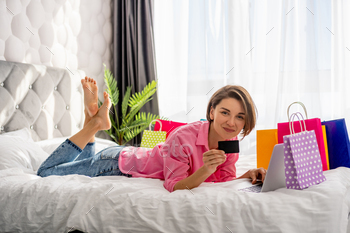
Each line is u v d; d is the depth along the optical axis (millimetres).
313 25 2600
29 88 2094
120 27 3271
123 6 3211
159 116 3051
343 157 1256
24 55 2174
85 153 1561
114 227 908
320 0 2619
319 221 766
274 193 925
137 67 3225
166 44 3201
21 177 1271
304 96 2668
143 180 1212
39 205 1031
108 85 2793
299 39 2688
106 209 948
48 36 2377
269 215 804
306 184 921
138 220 896
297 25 2699
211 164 980
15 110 1981
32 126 2096
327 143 1298
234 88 1130
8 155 1511
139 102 2891
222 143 992
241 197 892
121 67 3291
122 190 1004
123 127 2982
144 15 3172
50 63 2402
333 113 2613
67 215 977
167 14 3189
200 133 1181
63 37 2547
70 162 1442
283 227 772
